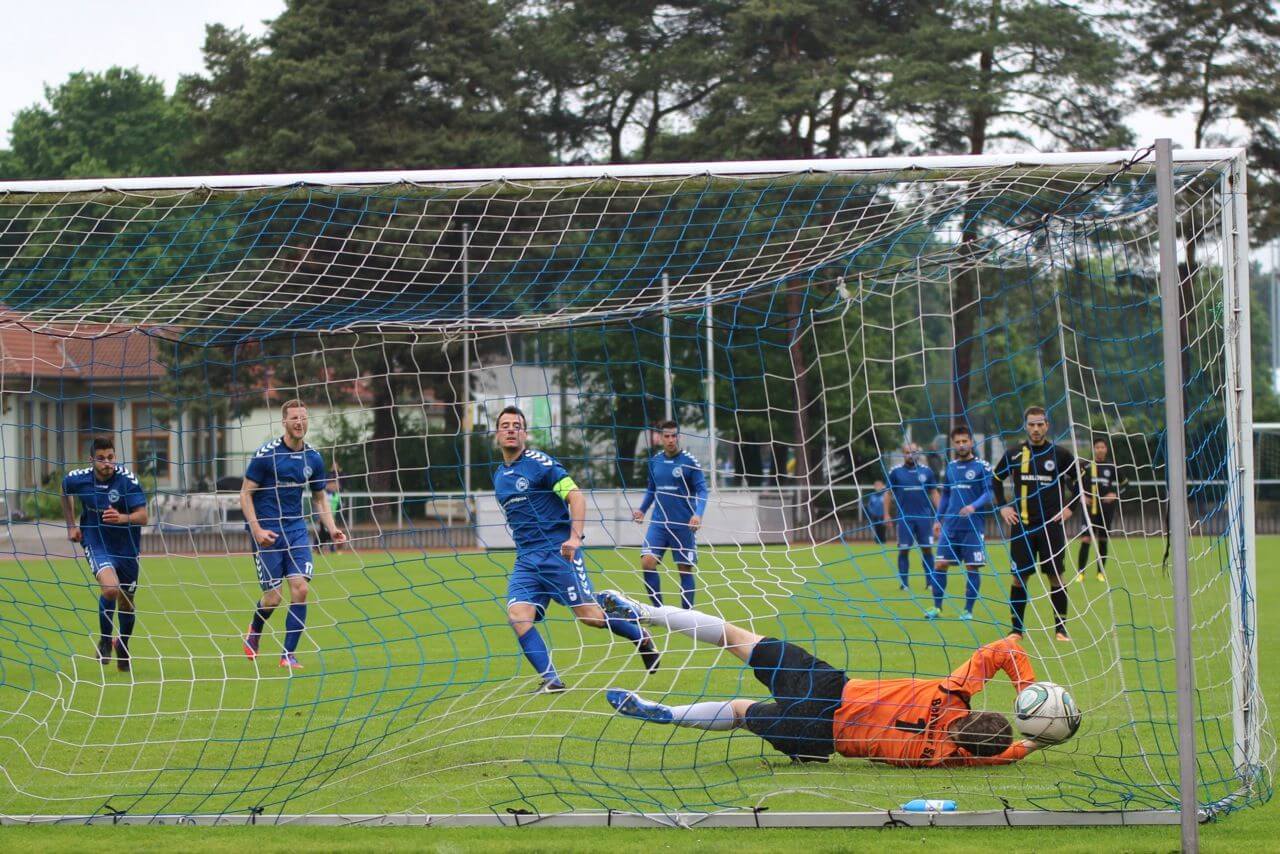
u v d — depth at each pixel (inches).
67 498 508.4
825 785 310.0
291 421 506.6
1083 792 299.7
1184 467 261.1
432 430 1534.2
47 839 270.2
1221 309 345.1
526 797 300.7
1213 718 346.3
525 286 498.6
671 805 289.6
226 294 478.9
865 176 335.3
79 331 487.8
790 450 1534.2
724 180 336.2
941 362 1930.4
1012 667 326.3
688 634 358.3
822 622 641.0
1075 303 465.4
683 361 1391.5
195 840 268.5
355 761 341.1
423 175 329.7
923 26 1713.8
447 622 689.6
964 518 659.4
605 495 1043.3
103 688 457.7
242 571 1089.4
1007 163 318.7
